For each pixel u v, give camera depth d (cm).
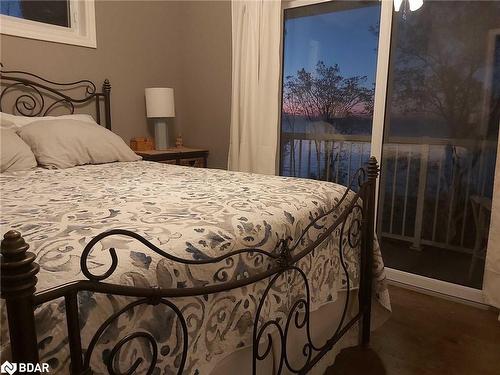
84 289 64
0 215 104
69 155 214
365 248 170
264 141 285
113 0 294
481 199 227
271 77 276
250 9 278
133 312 75
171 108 308
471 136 226
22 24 248
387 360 170
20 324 55
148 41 321
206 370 91
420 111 241
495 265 207
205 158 332
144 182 165
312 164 301
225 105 324
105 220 100
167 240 87
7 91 243
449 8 221
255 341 104
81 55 279
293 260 113
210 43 326
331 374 160
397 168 258
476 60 216
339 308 161
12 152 194
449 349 179
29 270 55
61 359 64
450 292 231
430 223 252
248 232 103
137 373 75
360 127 273
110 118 298
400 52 242
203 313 90
